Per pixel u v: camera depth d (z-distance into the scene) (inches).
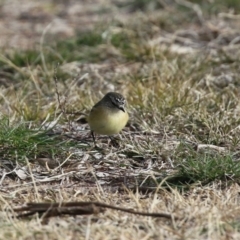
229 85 566.6
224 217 366.0
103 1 868.0
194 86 559.8
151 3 827.4
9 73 624.7
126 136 497.7
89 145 484.7
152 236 347.6
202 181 426.9
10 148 461.7
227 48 662.5
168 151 466.0
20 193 416.5
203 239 345.7
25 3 876.0
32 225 357.1
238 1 799.1
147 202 392.5
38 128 499.2
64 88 581.6
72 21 808.3
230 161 433.4
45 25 796.0
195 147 478.3
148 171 446.3
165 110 520.1
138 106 532.4
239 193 412.5
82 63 648.4
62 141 482.3
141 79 587.8
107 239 344.5
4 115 503.5
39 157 464.1
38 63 644.1
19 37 753.6
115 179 440.8
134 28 727.1
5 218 365.7
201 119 508.1
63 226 356.8
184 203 387.9
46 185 433.7
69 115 526.9
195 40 703.7
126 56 654.5
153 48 654.5
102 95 559.8
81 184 435.5
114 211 376.2
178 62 616.1
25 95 566.9
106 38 695.7
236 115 509.7
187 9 795.4
